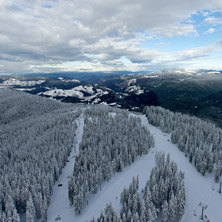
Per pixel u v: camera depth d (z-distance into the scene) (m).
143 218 44.75
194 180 69.88
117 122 136.50
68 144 102.56
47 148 99.00
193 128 120.44
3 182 68.62
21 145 120.38
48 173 68.81
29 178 67.44
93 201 62.47
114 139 102.31
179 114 165.62
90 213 56.19
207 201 58.16
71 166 86.12
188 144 93.56
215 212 53.34
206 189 64.81
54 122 152.88
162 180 56.62
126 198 53.97
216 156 81.25
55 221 54.72
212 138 104.69
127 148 90.81
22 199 58.56
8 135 152.50
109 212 48.16
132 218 43.38
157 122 139.50
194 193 61.53
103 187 70.00
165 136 119.75
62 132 122.75
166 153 94.69
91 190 67.06
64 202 63.53
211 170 75.56
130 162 85.31
